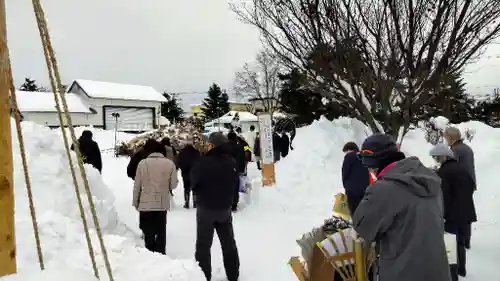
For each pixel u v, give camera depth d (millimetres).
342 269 3062
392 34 7891
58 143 5562
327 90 8836
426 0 7625
